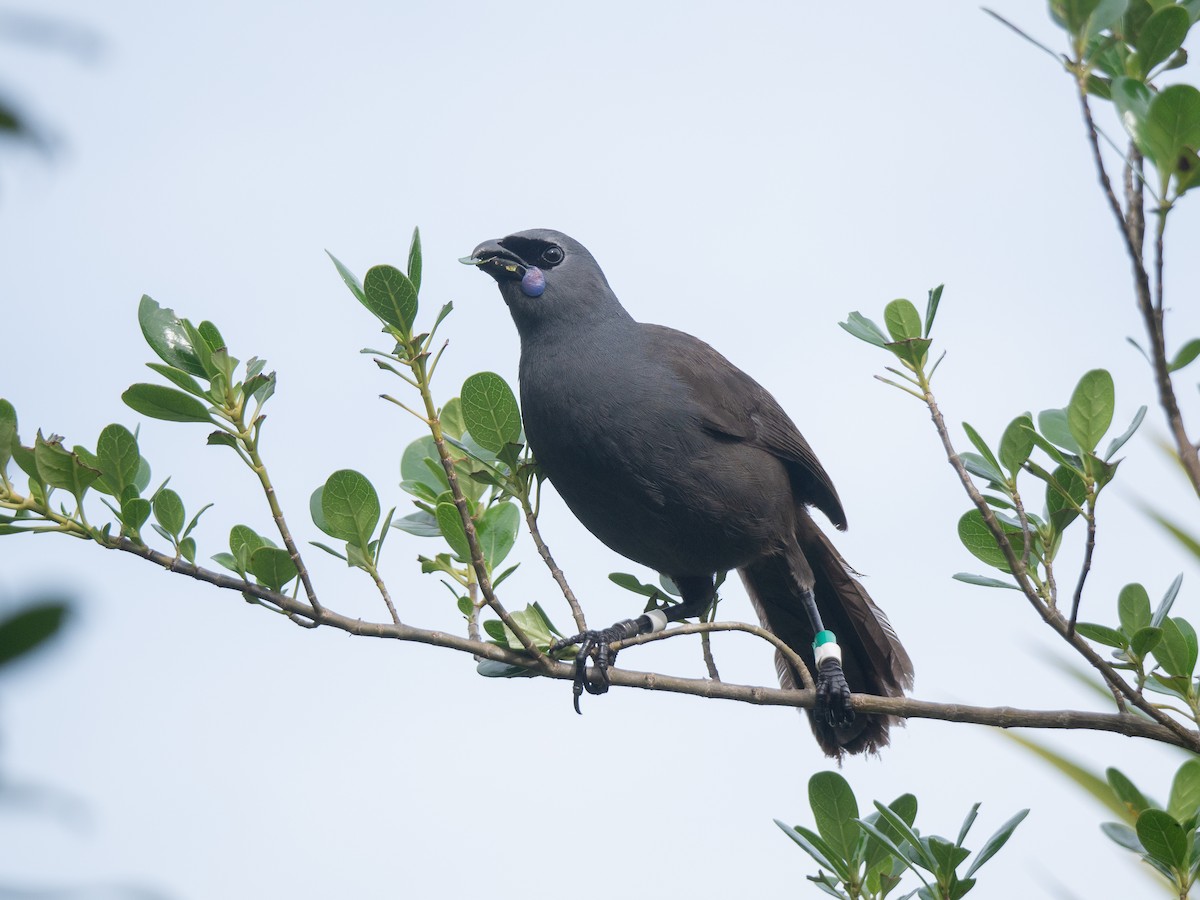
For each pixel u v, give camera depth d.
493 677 9.26
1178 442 6.14
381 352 8.39
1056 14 6.59
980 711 8.78
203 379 8.50
